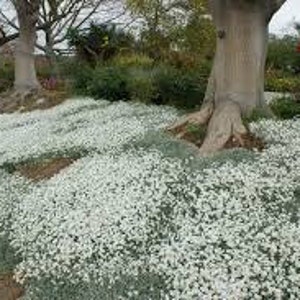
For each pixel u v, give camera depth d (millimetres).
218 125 12258
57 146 13898
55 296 8008
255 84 13664
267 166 10219
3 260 9422
